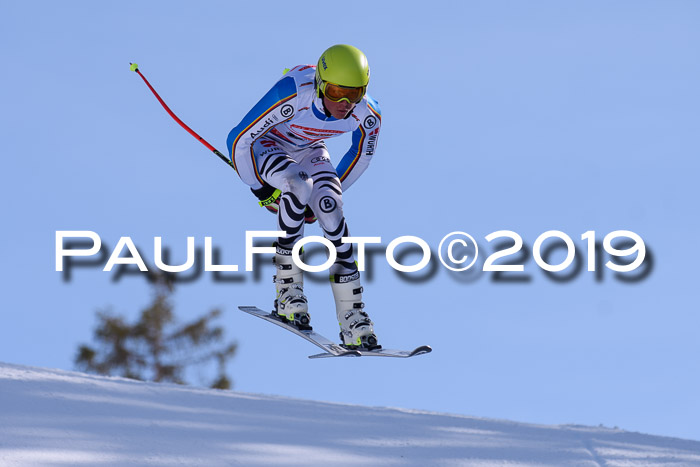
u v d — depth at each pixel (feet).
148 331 199.62
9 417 36.76
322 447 38.40
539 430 45.06
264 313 69.21
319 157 68.90
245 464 35.32
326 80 62.59
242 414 42.04
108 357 200.13
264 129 65.98
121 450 35.09
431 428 43.37
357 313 66.08
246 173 68.33
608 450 41.81
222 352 203.10
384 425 43.06
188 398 43.57
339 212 66.49
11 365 45.57
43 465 32.65
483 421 46.37
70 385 42.29
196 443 36.94
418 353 62.13
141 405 40.98
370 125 69.26
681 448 43.65
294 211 65.72
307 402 46.39
